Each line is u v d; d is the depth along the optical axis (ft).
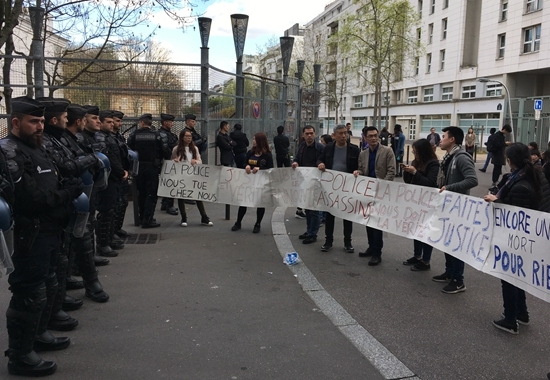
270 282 17.75
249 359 11.87
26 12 37.81
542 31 119.75
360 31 97.04
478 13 149.07
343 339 13.16
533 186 14.07
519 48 127.34
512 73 131.95
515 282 13.71
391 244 24.34
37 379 10.73
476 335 13.62
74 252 15.21
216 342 12.76
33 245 10.63
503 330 13.93
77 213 12.59
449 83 159.53
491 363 12.01
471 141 84.74
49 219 10.96
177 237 23.99
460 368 11.73
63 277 13.29
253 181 25.05
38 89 30.96
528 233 13.44
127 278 17.78
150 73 33.55
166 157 25.58
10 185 9.50
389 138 62.03
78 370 11.19
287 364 11.68
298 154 25.59
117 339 12.83
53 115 12.35
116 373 11.08
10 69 33.73
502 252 14.48
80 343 12.56
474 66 146.30
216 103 37.47
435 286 17.83
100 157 15.97
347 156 22.22
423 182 19.10
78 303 14.82
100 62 32.76
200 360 11.76
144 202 26.17
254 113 45.70
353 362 11.88
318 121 69.31
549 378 11.16
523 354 12.53
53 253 11.45
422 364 11.89
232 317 14.47
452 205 17.28
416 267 19.66
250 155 25.91
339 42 102.17
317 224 23.93
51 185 10.73
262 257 20.97
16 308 10.73
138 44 41.45
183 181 25.59
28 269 10.64
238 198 25.35
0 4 31.68
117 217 22.82
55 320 13.25
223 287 17.07
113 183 19.86
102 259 19.31
